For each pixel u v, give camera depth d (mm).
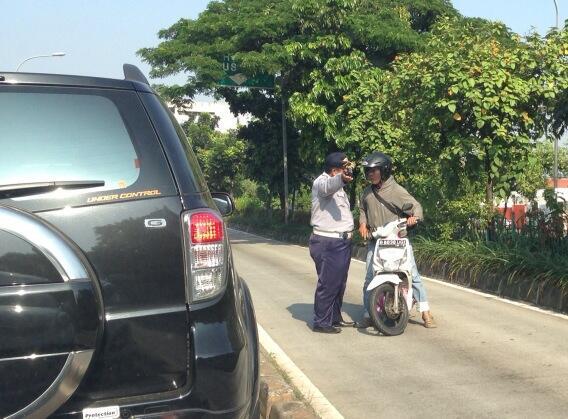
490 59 11547
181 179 3168
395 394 5688
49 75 3227
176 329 3043
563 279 8875
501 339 7410
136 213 3047
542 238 10352
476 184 12516
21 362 2775
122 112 3229
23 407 2783
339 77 19141
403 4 21703
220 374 3049
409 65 12828
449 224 12812
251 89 24234
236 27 20234
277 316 8883
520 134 11922
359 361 6672
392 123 16438
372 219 7887
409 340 7438
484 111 11453
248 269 14148
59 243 2832
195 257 3088
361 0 20328
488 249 11195
